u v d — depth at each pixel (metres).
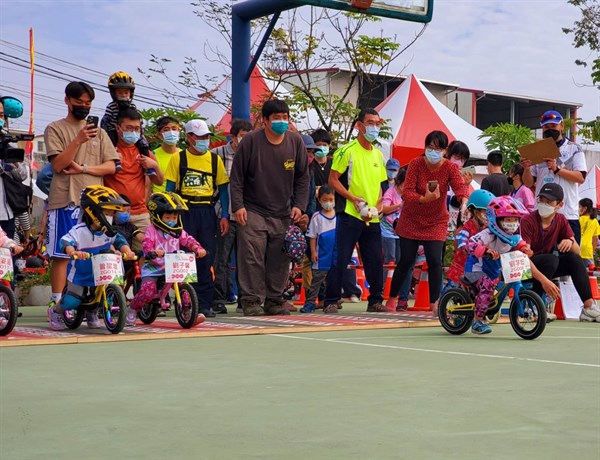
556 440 2.95
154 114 12.14
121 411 3.48
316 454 2.77
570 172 8.40
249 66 10.36
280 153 8.20
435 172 8.30
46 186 8.02
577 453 2.77
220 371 4.55
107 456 2.76
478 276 6.54
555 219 8.03
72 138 7.14
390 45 17.53
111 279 6.33
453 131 16.02
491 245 6.41
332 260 8.88
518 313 6.36
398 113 16.06
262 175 8.16
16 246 6.23
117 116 7.75
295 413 3.43
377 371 4.55
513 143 15.48
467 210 7.34
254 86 16.55
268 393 3.88
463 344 5.91
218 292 8.96
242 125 9.43
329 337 6.37
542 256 7.95
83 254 6.34
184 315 6.89
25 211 7.79
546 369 4.64
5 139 7.18
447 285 7.09
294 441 2.95
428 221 8.38
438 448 2.84
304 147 8.41
